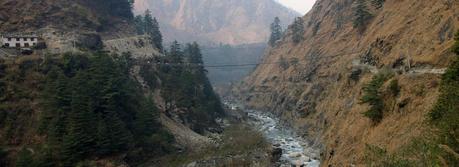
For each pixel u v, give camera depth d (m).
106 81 68.69
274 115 132.62
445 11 55.38
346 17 127.88
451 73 31.00
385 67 63.56
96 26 115.12
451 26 50.75
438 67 47.91
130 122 70.75
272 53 193.25
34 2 104.19
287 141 90.56
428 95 44.03
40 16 101.50
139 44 119.25
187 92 97.06
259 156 68.56
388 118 49.41
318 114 92.50
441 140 24.66
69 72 74.31
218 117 112.00
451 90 27.92
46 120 62.19
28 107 65.00
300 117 104.00
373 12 104.56
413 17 67.69
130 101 75.38
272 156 70.44
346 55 99.75
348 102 71.19
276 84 153.12
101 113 64.44
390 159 26.41
